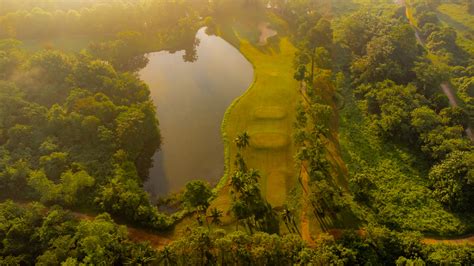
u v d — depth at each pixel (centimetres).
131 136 12150
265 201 10769
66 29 18775
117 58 17200
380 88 14388
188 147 13150
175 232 10088
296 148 12600
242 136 11750
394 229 9875
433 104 13700
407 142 12644
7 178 10431
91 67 14275
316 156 11262
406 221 10050
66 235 8812
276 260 8588
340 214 10312
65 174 10231
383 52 15712
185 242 8681
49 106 13025
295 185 11262
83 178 10325
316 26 17725
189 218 10469
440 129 12175
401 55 15975
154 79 16875
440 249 8944
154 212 10300
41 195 10250
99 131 11938
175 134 13700
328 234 9325
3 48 14950
